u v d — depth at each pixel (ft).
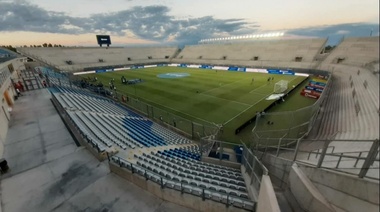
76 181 26.40
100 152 30.81
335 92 51.65
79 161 30.96
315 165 18.33
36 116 51.24
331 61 118.11
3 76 62.34
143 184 23.98
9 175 28.14
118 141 37.96
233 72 154.40
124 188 24.64
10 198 23.94
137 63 207.10
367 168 13.42
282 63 159.63
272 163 28.32
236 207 19.33
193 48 238.89
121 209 21.66
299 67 146.10
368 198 13.32
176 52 253.03
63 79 103.96
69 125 45.19
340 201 15.24
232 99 81.97
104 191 24.34
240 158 38.91
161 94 92.12
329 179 16.08
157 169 27.48
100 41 218.38
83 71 157.58
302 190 18.02
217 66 178.09
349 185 14.48
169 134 53.16
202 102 79.25
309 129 42.06
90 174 27.73
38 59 166.91
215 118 63.82
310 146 31.40
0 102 46.19
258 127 54.49
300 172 19.27
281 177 24.98
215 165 34.14
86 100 69.00
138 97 87.97
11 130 43.32
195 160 36.14
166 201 22.40
